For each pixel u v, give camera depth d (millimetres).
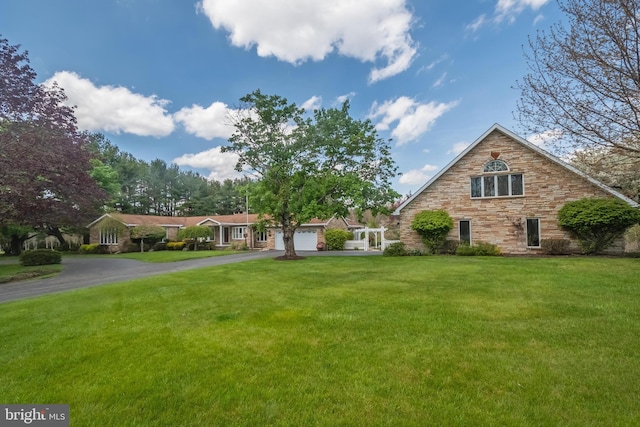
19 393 3188
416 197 18844
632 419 2584
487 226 17203
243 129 17375
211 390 3160
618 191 14688
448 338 4406
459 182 17859
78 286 10703
